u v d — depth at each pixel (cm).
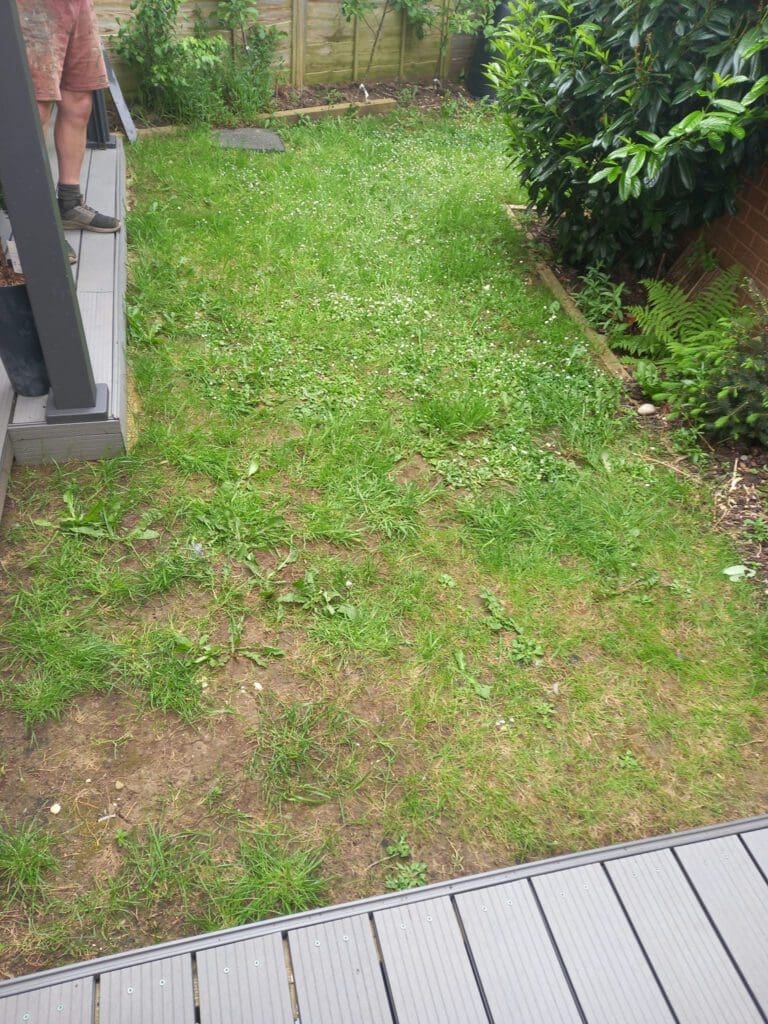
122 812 204
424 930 178
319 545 288
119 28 633
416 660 249
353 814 208
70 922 182
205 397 354
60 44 365
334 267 471
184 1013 162
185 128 654
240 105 693
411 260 493
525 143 500
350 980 168
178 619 255
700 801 220
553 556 292
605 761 227
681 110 416
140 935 181
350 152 656
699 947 179
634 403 389
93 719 224
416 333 417
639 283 503
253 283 448
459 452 339
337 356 394
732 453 356
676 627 270
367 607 264
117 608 255
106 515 283
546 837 208
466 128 757
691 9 371
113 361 334
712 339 391
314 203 550
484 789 217
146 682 234
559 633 264
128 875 192
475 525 303
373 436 341
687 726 239
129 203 522
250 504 296
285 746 221
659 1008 168
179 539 282
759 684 253
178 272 448
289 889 190
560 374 396
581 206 490
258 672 241
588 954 176
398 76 835
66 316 273
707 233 477
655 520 312
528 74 479
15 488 294
